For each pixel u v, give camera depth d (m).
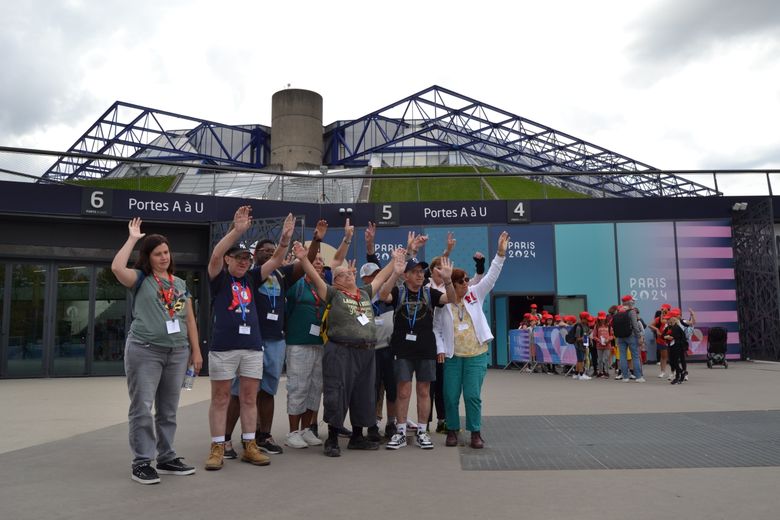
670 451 5.77
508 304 19.45
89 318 17.31
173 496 4.34
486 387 12.55
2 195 16.22
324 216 19.52
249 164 60.72
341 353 5.88
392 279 6.29
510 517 3.76
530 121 51.56
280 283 6.29
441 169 44.38
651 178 28.55
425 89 51.22
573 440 6.43
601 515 3.78
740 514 3.77
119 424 7.87
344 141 59.88
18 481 4.78
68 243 17.28
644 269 19.12
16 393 12.18
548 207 19.45
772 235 18.27
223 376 5.32
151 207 17.70
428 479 4.82
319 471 5.15
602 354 14.79
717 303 19.03
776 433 6.65
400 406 6.35
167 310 4.98
